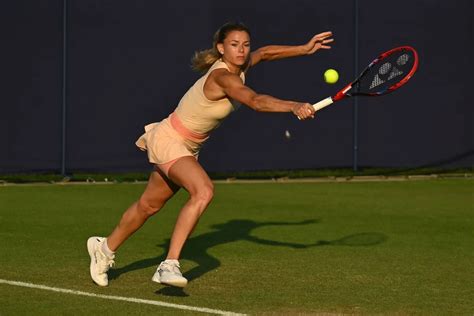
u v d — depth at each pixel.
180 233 15.46
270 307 15.70
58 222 24.77
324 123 36.03
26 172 33.62
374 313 15.42
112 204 28.30
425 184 34.41
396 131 36.47
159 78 34.47
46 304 15.72
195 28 34.53
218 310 15.39
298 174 35.62
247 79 35.06
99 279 17.11
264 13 34.97
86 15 33.72
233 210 27.58
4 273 18.22
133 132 34.47
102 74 34.03
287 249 21.33
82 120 34.00
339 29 35.62
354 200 30.08
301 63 35.50
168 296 16.42
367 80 17.23
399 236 23.33
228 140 35.25
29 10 33.22
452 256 20.67
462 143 37.06
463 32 36.69
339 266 19.34
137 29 34.19
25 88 33.38
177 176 15.80
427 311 15.60
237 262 19.69
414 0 36.06
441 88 36.66
